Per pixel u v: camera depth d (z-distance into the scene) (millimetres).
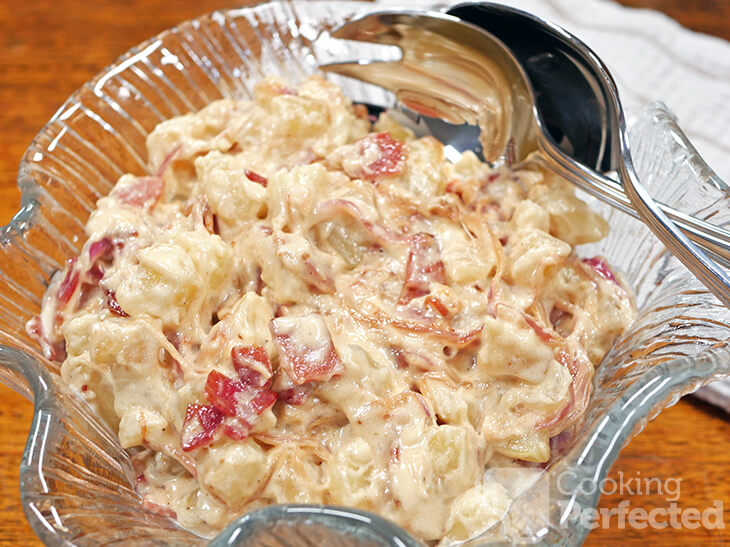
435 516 226
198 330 251
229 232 277
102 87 329
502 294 262
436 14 281
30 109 425
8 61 448
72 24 471
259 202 274
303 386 239
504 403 242
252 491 231
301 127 298
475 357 253
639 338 261
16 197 385
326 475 234
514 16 286
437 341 250
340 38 308
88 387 255
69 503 217
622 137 272
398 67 312
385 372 240
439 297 257
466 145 318
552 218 288
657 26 453
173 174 305
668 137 295
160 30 467
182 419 238
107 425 258
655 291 281
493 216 289
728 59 436
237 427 229
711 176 277
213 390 231
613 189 280
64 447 228
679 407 327
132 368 244
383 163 286
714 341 231
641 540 288
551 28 277
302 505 193
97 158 320
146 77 340
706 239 263
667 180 290
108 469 244
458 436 230
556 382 241
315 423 241
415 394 237
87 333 258
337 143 300
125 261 270
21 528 290
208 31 356
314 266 255
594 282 279
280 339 239
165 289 246
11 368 241
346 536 189
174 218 286
